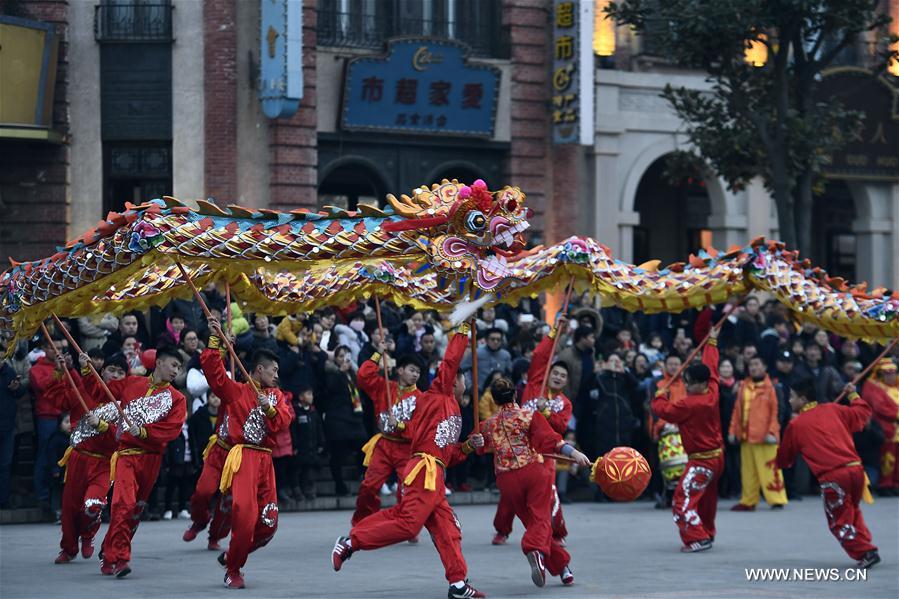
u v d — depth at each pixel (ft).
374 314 62.95
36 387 50.19
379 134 81.71
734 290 41.32
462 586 33.91
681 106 76.74
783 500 60.03
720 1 69.92
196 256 35.12
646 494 63.36
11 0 74.23
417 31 83.56
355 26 81.71
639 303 40.24
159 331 56.75
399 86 81.15
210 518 44.73
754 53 90.17
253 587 36.52
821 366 65.46
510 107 85.71
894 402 64.95
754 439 59.47
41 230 75.25
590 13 84.58
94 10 76.38
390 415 43.24
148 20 77.05
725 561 42.96
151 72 77.10
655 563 42.32
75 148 76.28
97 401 39.73
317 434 55.57
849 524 41.42
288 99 75.77
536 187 86.48
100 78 76.74
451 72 82.43
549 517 36.47
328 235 35.78
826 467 41.65
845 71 93.09
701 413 45.32
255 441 36.94
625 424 59.52
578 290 40.40
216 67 77.36
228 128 77.56
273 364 37.50
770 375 66.08
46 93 73.61
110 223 35.29
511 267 38.60
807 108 74.79
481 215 36.24
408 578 38.55
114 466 38.34
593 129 85.10
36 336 53.47
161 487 54.44
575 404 60.39
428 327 59.67
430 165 83.71
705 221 101.76
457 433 35.29
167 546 44.73
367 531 33.63
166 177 77.36
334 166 80.89
